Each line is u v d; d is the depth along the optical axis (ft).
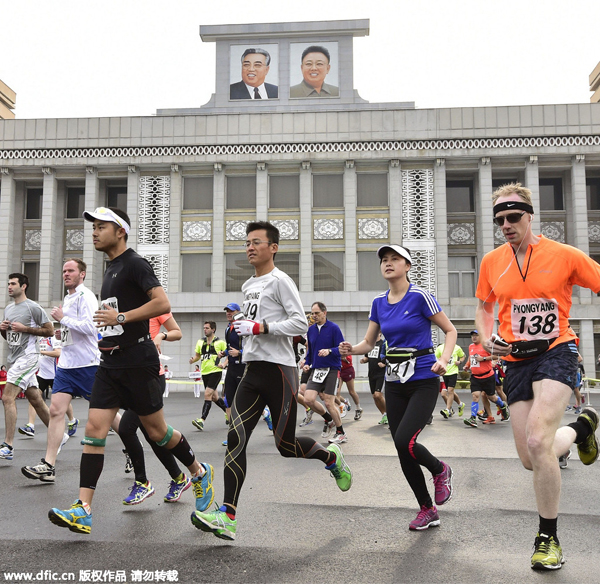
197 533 13.87
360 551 12.54
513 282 13.05
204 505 14.84
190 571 11.27
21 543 13.04
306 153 104.58
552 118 102.83
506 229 13.14
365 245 104.32
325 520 15.11
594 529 14.30
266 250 14.93
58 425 20.18
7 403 25.13
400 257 15.92
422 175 105.19
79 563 11.72
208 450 27.96
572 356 12.51
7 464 23.71
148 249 106.11
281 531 14.10
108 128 106.52
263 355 14.05
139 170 107.55
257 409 13.99
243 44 115.03
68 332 20.25
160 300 14.15
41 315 25.50
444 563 11.78
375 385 39.34
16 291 25.36
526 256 13.05
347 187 104.99
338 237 104.88
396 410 15.61
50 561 11.84
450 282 105.91
